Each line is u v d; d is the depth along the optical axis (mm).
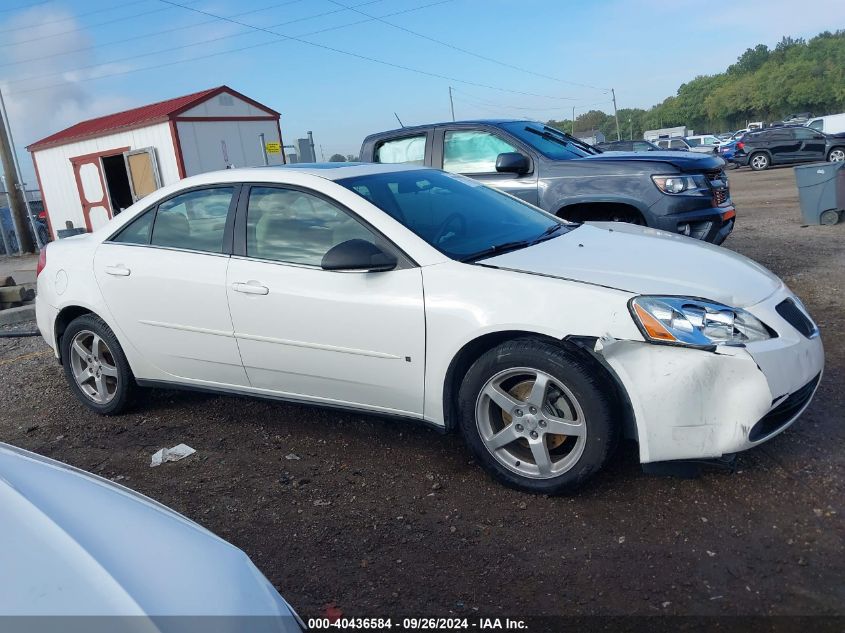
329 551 3113
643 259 3605
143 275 4383
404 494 3557
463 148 7516
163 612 1548
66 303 4793
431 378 3531
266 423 4594
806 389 3352
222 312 4086
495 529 3184
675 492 3336
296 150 17953
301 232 3924
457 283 3439
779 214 12680
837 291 6605
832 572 2697
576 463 3264
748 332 3137
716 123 112000
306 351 3854
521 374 3346
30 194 23125
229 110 17922
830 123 29641
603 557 2916
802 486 3270
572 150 7445
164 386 4602
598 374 3191
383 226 3703
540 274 3373
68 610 1468
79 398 5012
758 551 2857
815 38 111938
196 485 3822
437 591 2795
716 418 3045
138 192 17969
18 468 2082
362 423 4469
